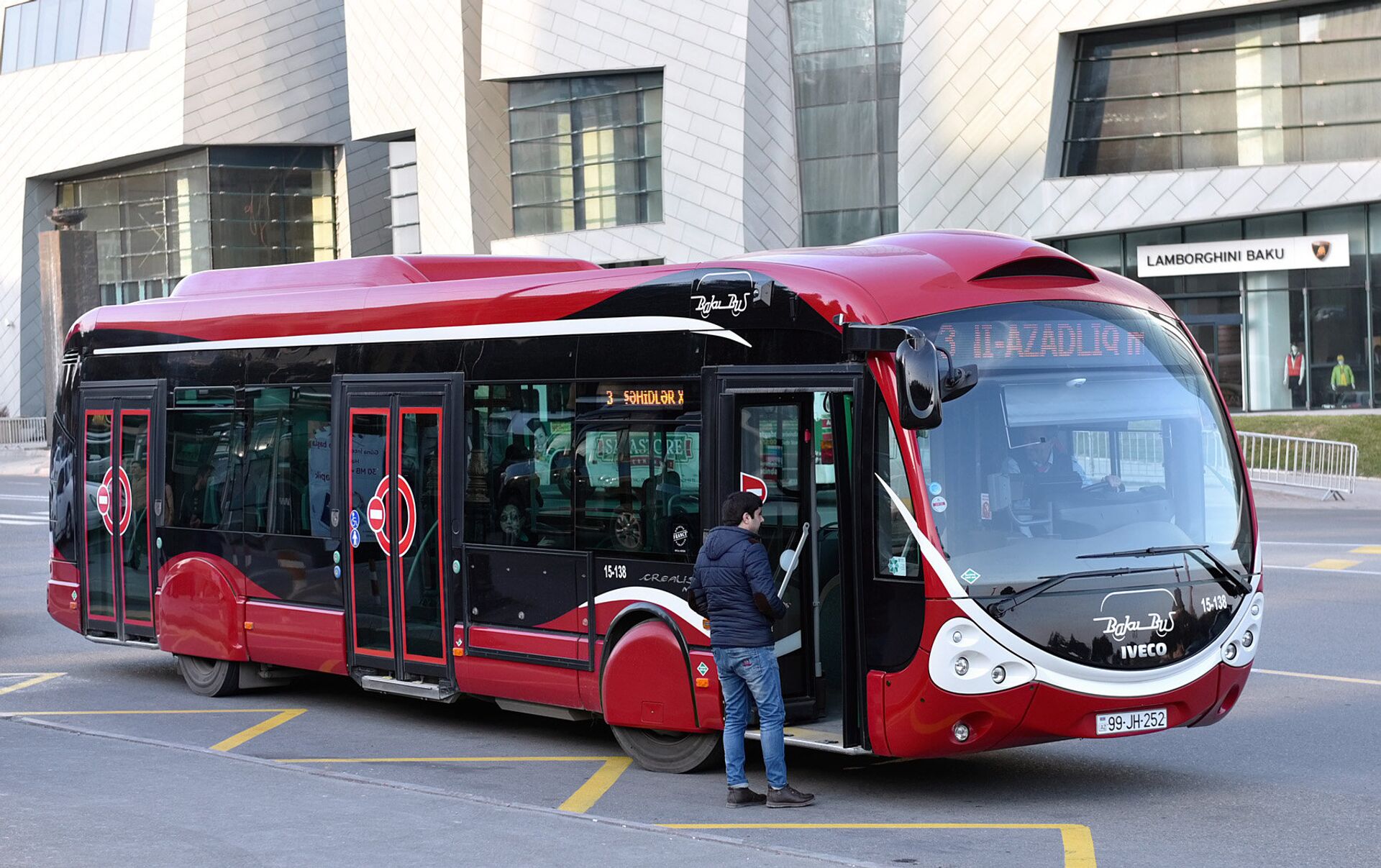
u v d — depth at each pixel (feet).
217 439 41.86
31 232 208.74
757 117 140.15
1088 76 129.18
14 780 30.35
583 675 32.30
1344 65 121.29
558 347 33.14
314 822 26.48
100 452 45.52
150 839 25.22
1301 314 126.00
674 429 30.71
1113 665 27.12
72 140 200.44
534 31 149.07
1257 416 125.70
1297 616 50.70
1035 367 28.04
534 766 32.35
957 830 25.93
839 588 29.81
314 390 38.99
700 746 30.89
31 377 209.97
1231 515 29.12
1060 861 23.68
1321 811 26.89
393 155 179.52
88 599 45.83
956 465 27.04
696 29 140.77
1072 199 127.65
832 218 139.44
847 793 29.12
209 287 43.70
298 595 39.22
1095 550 27.48
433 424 35.63
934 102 132.16
